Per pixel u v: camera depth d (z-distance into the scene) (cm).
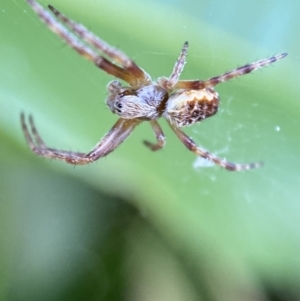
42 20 5
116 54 5
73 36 5
